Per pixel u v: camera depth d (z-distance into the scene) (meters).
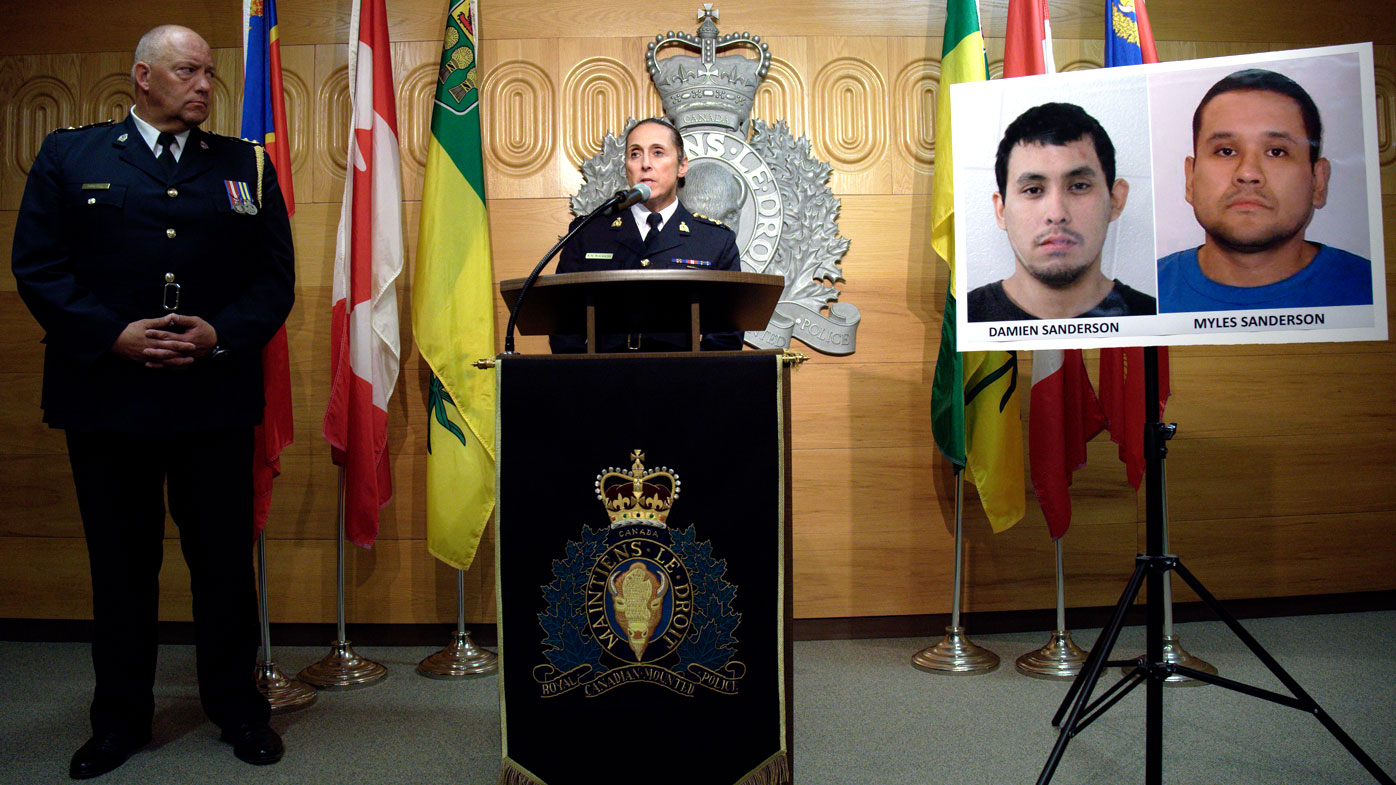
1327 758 2.16
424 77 3.37
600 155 3.34
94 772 2.12
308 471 3.32
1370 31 3.60
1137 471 3.02
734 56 3.36
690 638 1.65
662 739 1.64
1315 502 3.54
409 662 3.14
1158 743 1.82
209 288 2.21
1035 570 3.40
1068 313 1.88
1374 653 3.02
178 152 2.21
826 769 2.14
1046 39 3.02
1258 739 2.29
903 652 3.17
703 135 3.30
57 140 2.17
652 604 1.65
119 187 2.13
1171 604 2.93
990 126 1.92
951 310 3.05
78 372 2.10
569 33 3.38
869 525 3.37
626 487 1.66
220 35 3.39
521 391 1.68
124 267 2.12
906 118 3.42
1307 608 3.55
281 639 3.32
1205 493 3.49
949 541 3.38
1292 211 1.80
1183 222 1.84
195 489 2.21
